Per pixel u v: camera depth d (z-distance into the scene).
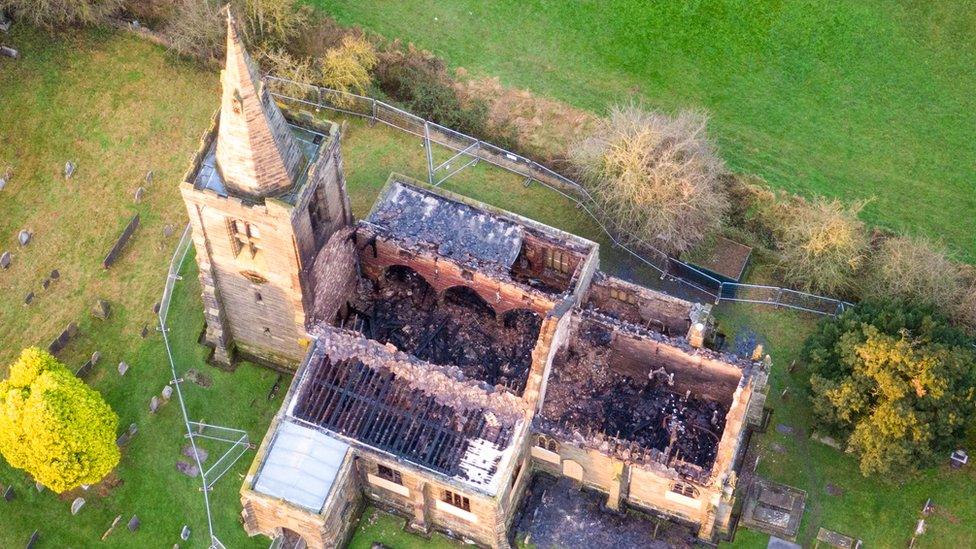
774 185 104.69
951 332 91.19
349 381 85.94
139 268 98.25
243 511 85.31
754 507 89.75
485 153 105.75
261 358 94.50
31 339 95.06
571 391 92.19
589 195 102.50
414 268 93.44
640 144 96.94
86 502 88.44
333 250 87.75
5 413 84.38
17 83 105.44
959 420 86.62
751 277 101.62
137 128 104.69
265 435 87.94
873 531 89.06
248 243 82.81
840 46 110.00
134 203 101.06
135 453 90.38
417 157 105.31
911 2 111.12
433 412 85.00
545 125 107.81
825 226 96.88
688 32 110.81
